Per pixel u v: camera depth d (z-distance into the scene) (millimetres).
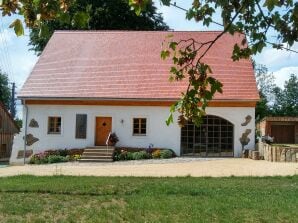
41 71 31172
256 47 4801
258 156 26500
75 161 27281
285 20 4469
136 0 3576
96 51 32750
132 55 32156
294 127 40969
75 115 29219
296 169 20953
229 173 19750
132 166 23688
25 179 17219
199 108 4961
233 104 28391
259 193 13812
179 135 28578
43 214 11141
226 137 28453
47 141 29219
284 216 10859
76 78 30609
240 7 4699
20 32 3344
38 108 29469
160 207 11602
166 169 21750
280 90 63219
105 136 29094
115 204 12148
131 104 29000
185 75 5094
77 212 11273
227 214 10992
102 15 40219
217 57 31406
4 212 11273
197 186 15172
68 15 3400
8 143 41688
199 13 4930
